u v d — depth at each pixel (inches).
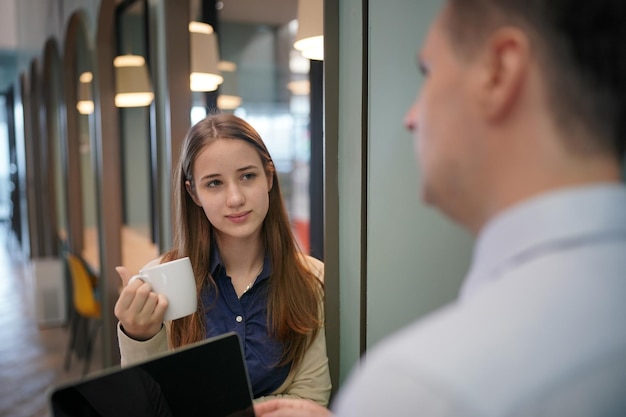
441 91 16.3
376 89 41.8
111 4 118.3
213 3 147.2
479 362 13.1
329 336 48.6
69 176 182.7
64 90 179.2
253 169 43.0
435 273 36.9
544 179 14.8
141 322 38.4
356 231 45.7
